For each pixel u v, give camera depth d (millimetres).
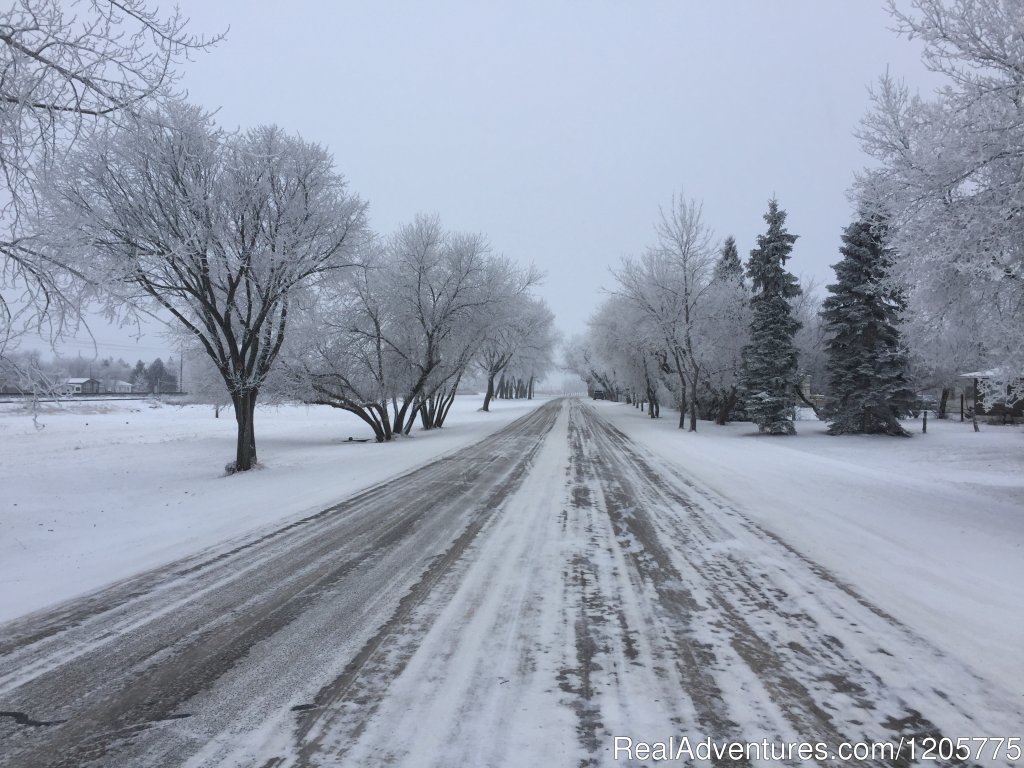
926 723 3115
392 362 25438
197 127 12562
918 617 4602
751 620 4539
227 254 14086
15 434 28969
